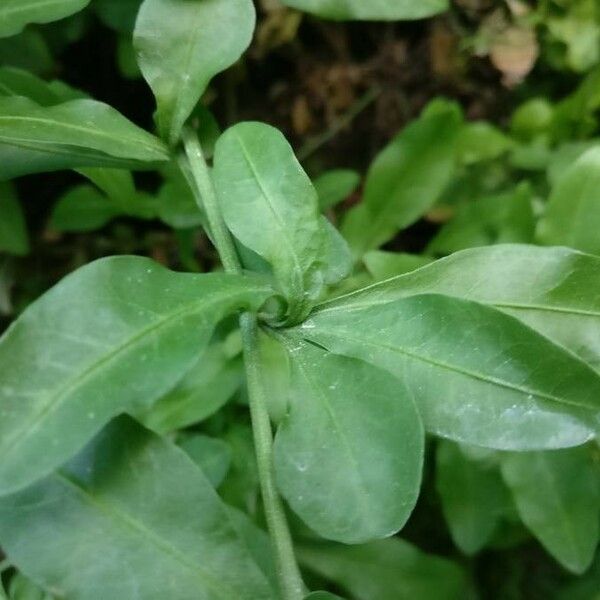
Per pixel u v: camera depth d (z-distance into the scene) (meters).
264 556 0.17
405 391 0.13
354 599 0.23
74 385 0.11
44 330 0.11
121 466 0.13
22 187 0.31
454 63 0.30
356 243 0.24
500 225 0.24
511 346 0.13
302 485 0.13
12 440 0.11
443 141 0.24
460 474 0.22
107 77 0.30
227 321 0.21
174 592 0.13
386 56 0.31
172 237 0.31
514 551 0.29
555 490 0.21
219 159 0.14
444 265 0.14
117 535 0.13
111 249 0.31
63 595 0.12
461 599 0.24
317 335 0.14
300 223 0.14
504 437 0.13
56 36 0.27
